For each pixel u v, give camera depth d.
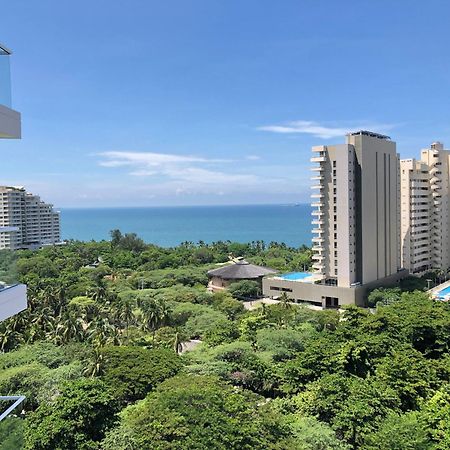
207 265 131.00
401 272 96.62
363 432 32.91
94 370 44.31
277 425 31.58
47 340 58.38
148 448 29.00
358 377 41.47
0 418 11.57
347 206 83.44
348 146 83.06
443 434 31.48
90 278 114.00
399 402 37.69
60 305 81.19
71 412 32.12
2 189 66.56
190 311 74.75
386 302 77.81
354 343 45.12
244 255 153.38
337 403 35.78
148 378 41.69
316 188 87.44
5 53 13.10
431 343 51.53
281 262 131.12
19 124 13.81
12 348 58.19
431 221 105.19
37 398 39.97
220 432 29.20
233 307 79.88
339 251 85.12
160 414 30.91
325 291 86.00
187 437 28.86
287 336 53.19
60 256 137.62
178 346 58.75
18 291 13.31
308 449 29.86
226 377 43.88
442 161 104.88
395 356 43.94
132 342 58.72
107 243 169.62
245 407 32.72
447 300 74.75
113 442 29.98
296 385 42.22
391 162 92.88
